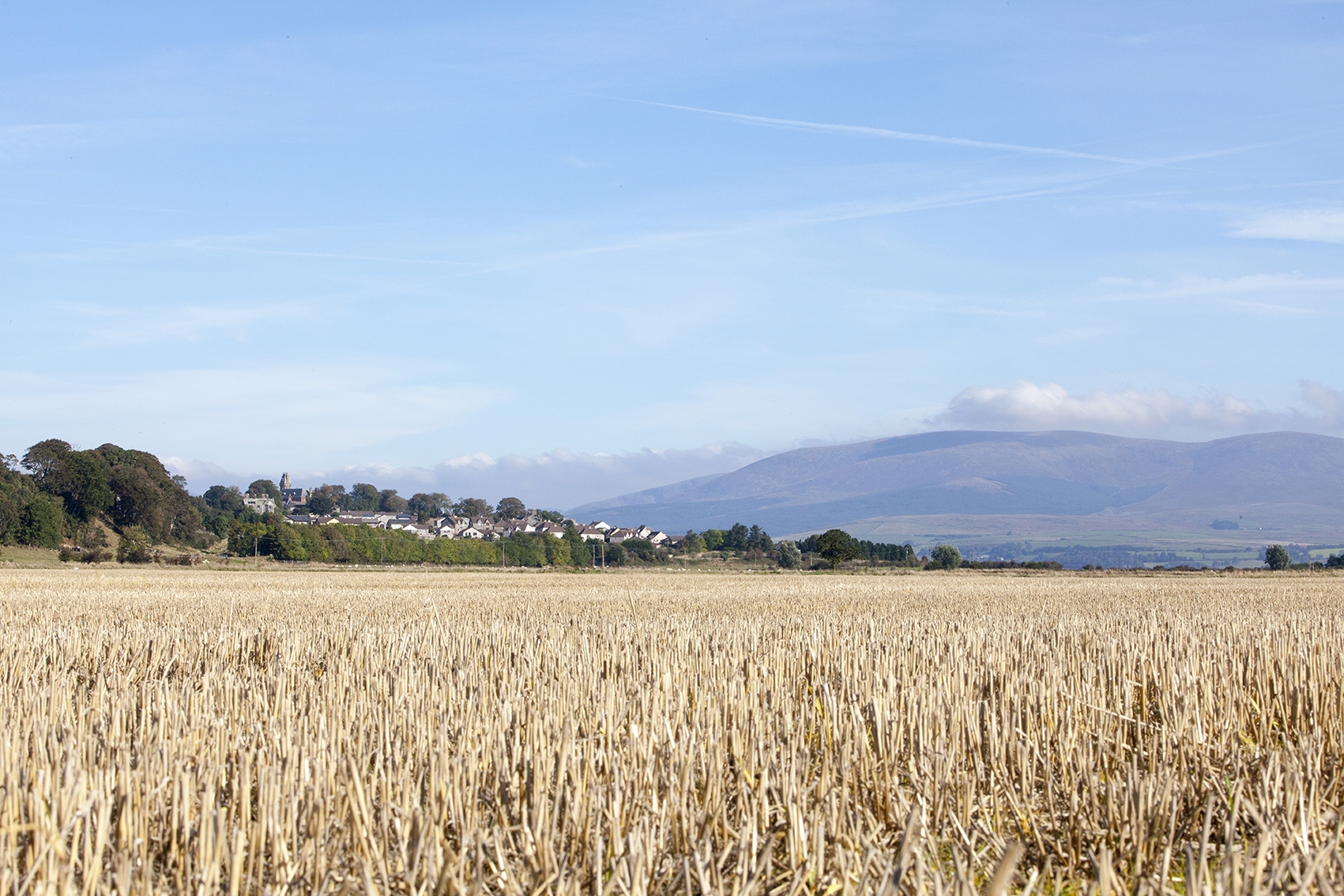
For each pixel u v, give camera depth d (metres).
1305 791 5.52
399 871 4.11
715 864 4.25
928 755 5.55
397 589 34.06
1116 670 8.91
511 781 4.90
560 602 24.72
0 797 4.37
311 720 6.07
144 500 94.12
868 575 57.31
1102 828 5.04
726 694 7.12
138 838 4.19
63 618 17.84
